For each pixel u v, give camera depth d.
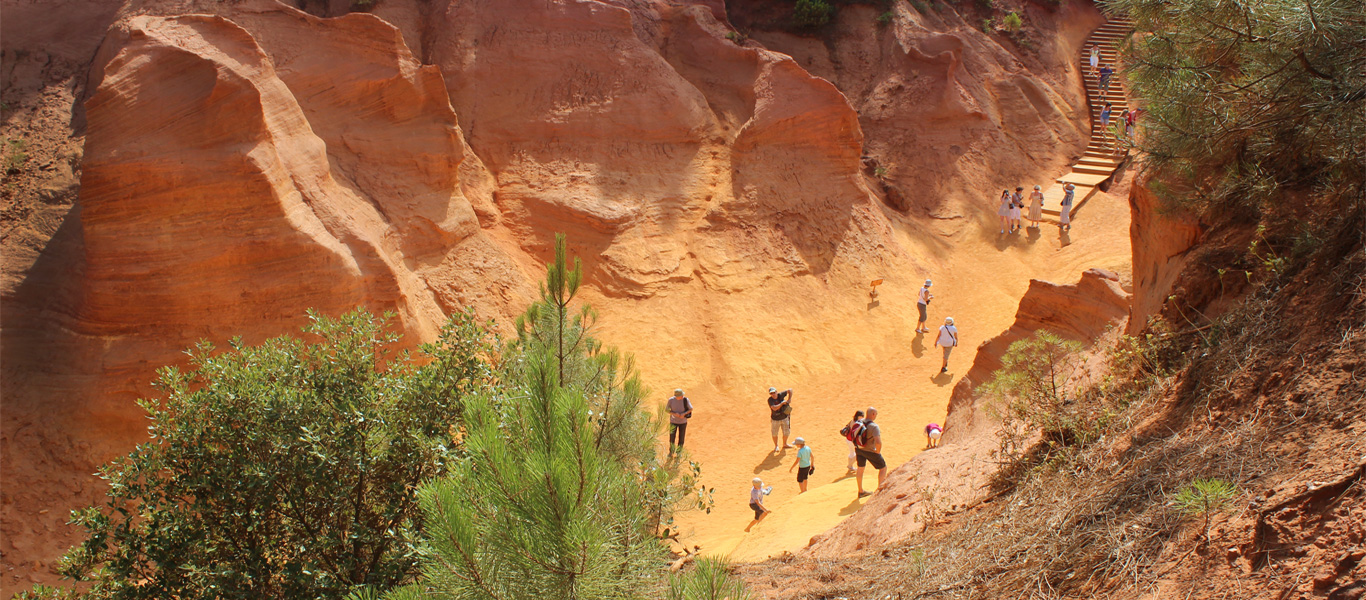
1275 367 4.71
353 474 6.80
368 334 7.80
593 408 6.80
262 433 6.76
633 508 4.10
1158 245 8.62
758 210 22.94
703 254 21.94
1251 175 6.68
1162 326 6.89
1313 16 5.36
